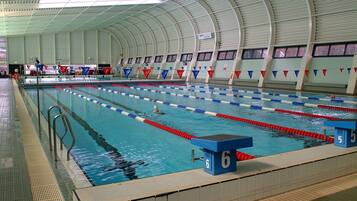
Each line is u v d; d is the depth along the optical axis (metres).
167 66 26.14
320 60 14.28
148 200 2.43
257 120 7.56
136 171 4.09
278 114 8.46
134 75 30.62
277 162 3.21
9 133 5.02
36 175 3.40
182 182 2.70
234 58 19.19
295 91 14.22
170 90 15.79
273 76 16.45
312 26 14.37
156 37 27.92
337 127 3.84
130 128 6.82
